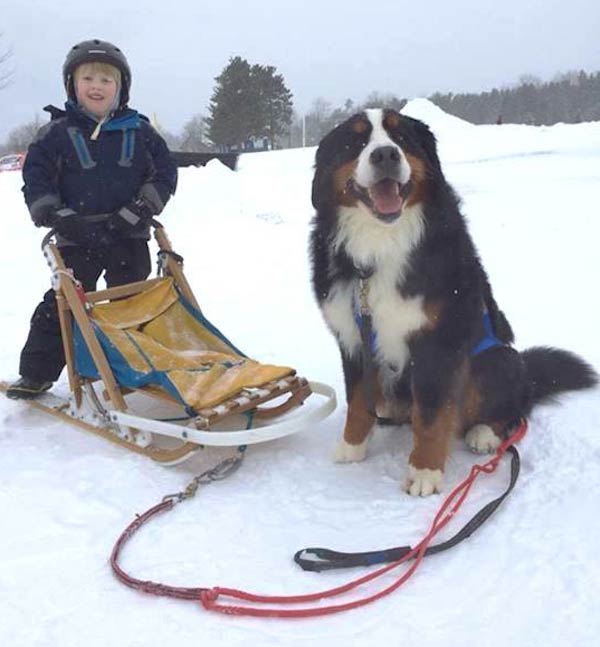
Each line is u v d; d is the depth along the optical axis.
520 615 2.30
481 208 10.98
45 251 3.72
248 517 2.99
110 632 2.26
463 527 2.87
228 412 3.36
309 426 3.71
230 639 2.22
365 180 3.07
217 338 4.02
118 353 3.57
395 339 3.31
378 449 3.71
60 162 3.97
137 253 4.34
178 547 2.76
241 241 9.44
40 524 2.93
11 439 3.84
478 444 3.61
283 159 20.42
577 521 2.84
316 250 3.51
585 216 9.80
